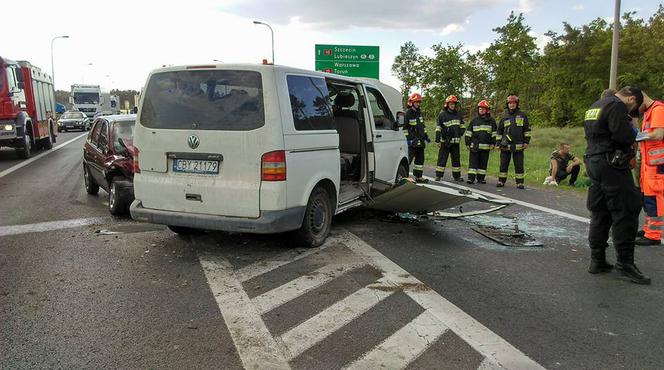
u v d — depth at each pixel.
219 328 3.63
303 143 5.21
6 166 13.70
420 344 3.41
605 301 4.21
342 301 4.14
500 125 10.74
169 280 4.61
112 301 4.11
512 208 8.27
